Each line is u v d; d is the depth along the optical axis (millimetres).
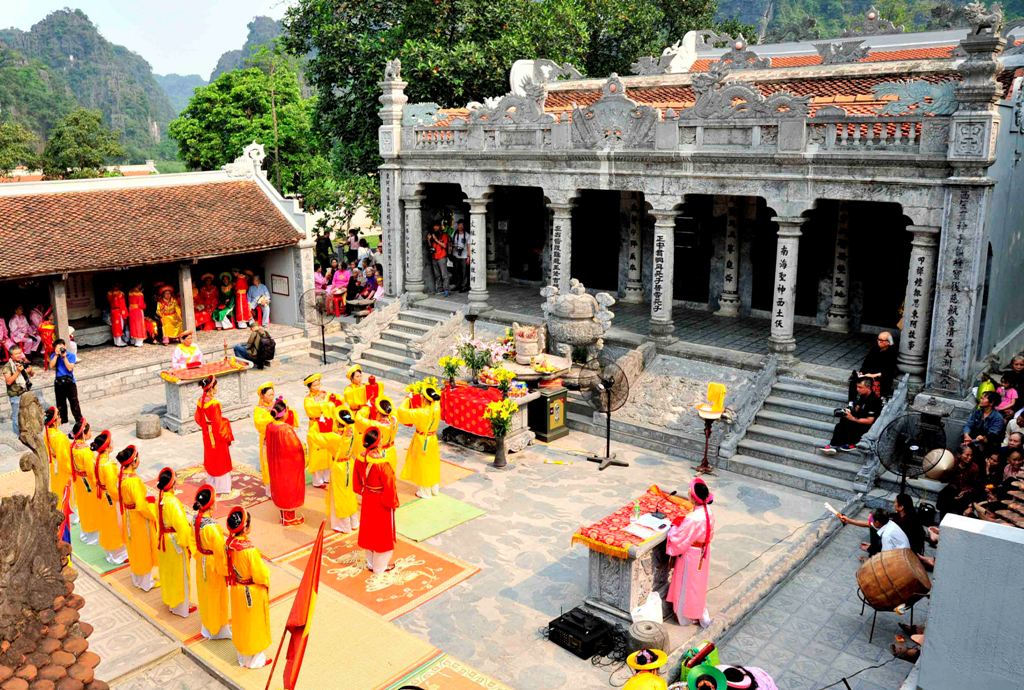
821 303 22547
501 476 17438
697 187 19766
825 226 22062
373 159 34188
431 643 11859
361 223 57688
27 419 6066
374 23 34000
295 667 8133
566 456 18531
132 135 157000
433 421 16078
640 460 18281
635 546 11430
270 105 48875
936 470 14281
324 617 12383
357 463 13688
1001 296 19500
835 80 23047
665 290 20844
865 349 20594
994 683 8031
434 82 31672
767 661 11562
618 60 40750
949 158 16109
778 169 18516
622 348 21547
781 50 29984
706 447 17375
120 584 13398
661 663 9469
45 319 24016
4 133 59219
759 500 16266
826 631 12281
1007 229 18891
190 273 25531
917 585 11453
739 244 23547
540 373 19391
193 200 26719
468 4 31734
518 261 29094
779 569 13664
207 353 24984
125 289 27047
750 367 19531
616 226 26125
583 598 12953
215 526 11328
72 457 14281
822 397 18203
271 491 15250
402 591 13148
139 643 11812
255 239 26219
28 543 5574
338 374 24453
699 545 11727
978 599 8000
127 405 22016
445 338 24125
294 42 34750
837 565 14148
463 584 13367
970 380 17172
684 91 25969
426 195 27234
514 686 10953
